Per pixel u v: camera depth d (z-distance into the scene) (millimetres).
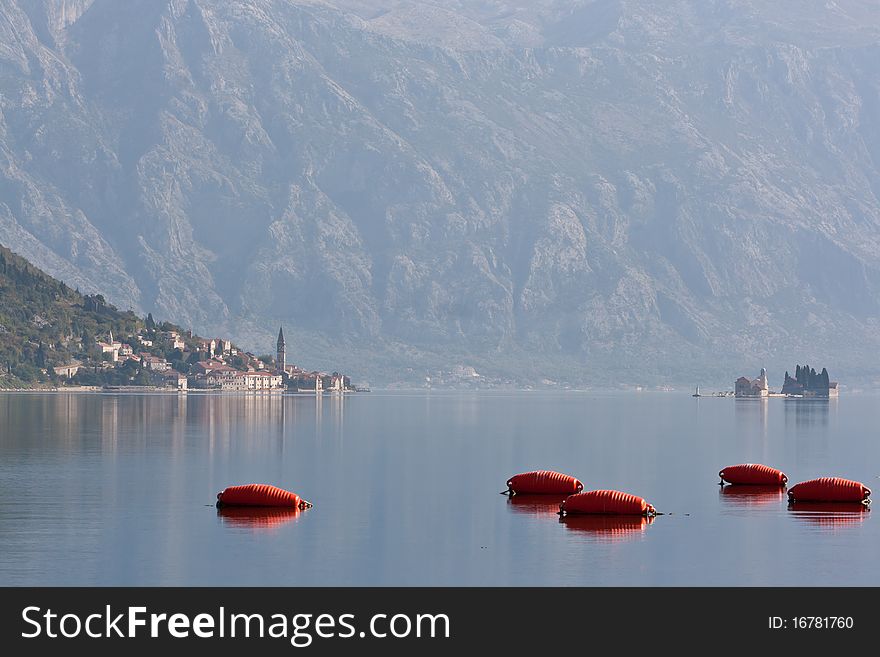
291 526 131875
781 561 114250
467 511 145000
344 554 116250
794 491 157375
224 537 124500
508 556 115750
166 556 114500
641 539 125250
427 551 118000
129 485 169375
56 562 111375
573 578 107250
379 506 149375
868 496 157500
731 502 156875
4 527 129625
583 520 138000
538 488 162875
